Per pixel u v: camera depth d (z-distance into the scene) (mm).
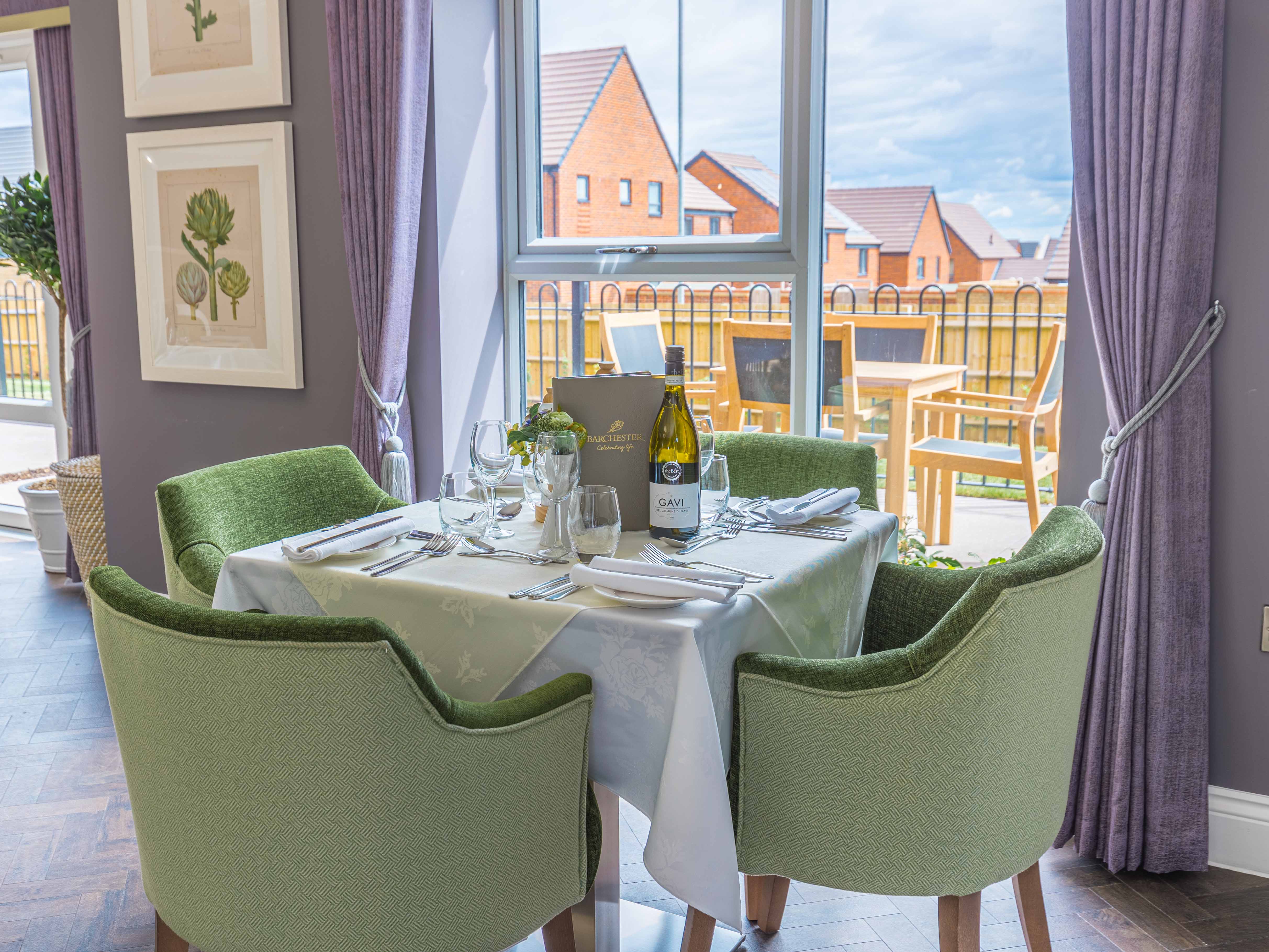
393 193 3270
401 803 1375
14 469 5586
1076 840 2625
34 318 5293
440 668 1801
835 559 2014
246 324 3756
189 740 1381
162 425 4051
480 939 1509
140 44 3756
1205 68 2297
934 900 2385
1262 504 2436
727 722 1715
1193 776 2484
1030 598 1563
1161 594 2443
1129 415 2457
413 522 2277
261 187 3627
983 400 3117
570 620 1661
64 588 4734
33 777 2945
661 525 2041
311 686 1309
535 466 1985
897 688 1601
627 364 3600
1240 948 2221
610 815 1980
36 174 4785
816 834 1701
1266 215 2346
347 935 1404
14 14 4633
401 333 3420
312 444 3752
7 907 2328
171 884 1486
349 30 3266
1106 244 2441
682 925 2211
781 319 3336
